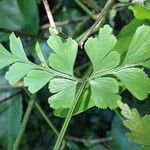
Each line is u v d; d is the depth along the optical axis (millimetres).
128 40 139
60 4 215
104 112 246
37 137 269
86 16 205
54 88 128
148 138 115
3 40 189
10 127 201
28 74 129
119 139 181
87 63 193
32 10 194
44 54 192
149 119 116
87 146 222
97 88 125
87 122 252
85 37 137
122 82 124
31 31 196
